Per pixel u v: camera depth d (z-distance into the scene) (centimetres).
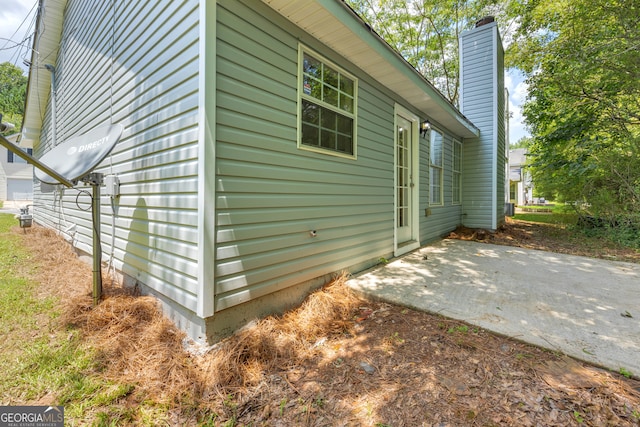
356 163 353
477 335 207
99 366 183
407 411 143
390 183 430
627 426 126
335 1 251
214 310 199
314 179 289
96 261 257
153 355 192
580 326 212
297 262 269
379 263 402
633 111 692
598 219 680
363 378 170
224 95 204
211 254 196
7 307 262
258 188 230
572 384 153
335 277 321
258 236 231
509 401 144
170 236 227
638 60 603
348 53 320
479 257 449
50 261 419
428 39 1302
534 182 933
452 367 174
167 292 229
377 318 246
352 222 348
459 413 139
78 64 464
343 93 331
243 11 218
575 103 757
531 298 271
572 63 704
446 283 318
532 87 849
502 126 848
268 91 238
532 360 175
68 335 217
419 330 220
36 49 571
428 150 570
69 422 141
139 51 271
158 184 243
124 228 304
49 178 263
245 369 182
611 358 171
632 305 251
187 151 206
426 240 566
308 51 280
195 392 163
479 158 747
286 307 261
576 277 338
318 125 295
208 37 192
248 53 221
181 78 211
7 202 1784
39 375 172
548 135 838
